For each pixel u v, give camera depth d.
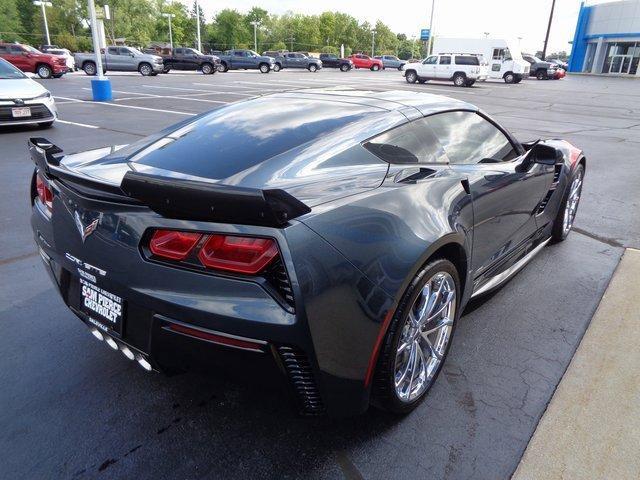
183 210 1.64
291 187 1.89
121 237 1.86
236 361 1.74
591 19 57.41
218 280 1.69
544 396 2.40
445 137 2.70
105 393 2.40
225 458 2.02
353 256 1.79
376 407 2.18
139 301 1.83
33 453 2.03
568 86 30.53
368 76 37.66
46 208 2.29
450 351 2.76
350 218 1.84
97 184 1.85
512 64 32.00
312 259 1.68
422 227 2.05
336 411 1.88
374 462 2.00
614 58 54.62
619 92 25.80
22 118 9.17
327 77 33.69
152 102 14.91
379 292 1.85
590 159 8.28
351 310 1.78
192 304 1.71
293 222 1.68
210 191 1.55
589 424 2.22
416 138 2.50
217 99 16.03
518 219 3.18
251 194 1.51
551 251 4.22
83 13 85.38
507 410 2.30
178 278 1.74
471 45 33.12
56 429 2.16
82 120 11.10
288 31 104.06
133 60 29.56
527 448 2.08
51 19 84.00
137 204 1.81
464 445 2.09
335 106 2.60
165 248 1.74
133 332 1.93
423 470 1.97
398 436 2.14
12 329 2.94
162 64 30.28
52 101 9.79
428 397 2.38
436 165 2.49
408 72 30.08
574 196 4.42
